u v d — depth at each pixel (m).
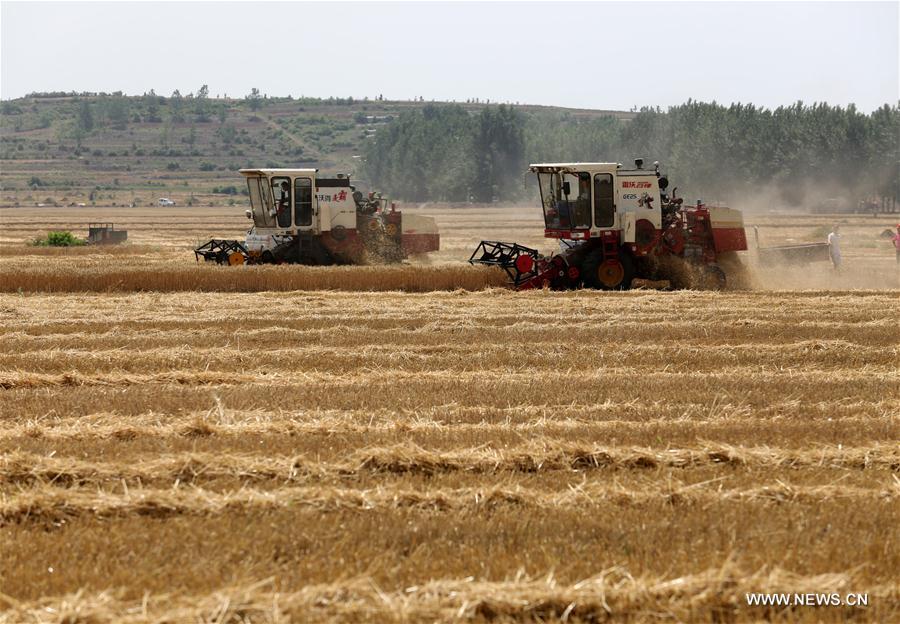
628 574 26.83
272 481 36.09
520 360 62.19
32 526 31.72
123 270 105.94
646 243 107.00
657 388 52.84
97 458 38.09
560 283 107.38
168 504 32.78
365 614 24.97
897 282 120.69
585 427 43.50
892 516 32.22
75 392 52.44
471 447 39.91
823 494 34.62
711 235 109.94
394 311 85.12
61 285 104.94
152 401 49.75
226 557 28.39
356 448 39.69
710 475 36.91
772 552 28.70
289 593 26.14
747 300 93.50
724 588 26.34
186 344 69.12
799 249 122.94
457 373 58.38
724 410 48.00
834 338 70.62
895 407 48.91
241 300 93.94
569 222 107.06
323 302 91.62
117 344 68.81
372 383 55.25
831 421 45.34
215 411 47.34
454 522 31.28
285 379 57.06
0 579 27.14
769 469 37.81
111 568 27.83
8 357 62.72
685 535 30.28
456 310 85.75
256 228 128.50
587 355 63.75
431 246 133.38
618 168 106.38
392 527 30.81
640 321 79.62
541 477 36.50
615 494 34.06
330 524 31.16
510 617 25.20
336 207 127.38
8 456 37.25
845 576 26.94
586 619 25.41
